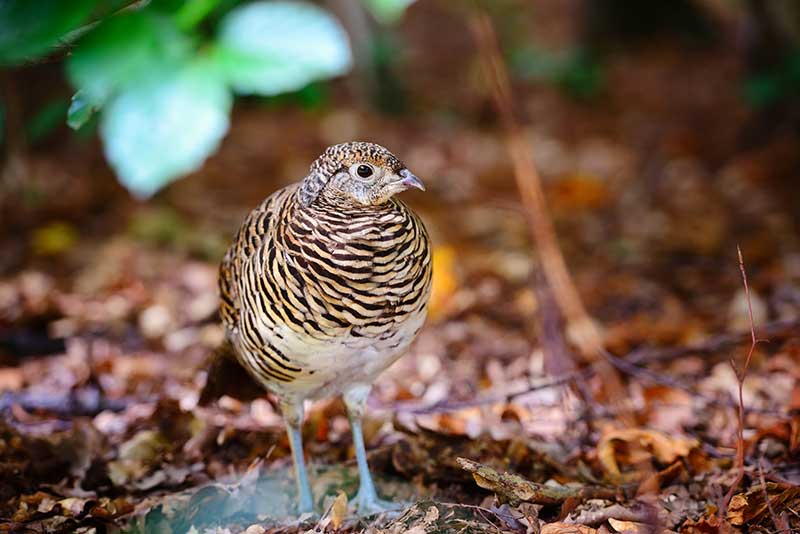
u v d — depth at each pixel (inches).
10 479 241.6
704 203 482.3
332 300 197.5
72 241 441.7
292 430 230.2
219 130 181.5
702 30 742.5
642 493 226.2
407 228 199.8
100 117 258.7
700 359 319.6
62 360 328.5
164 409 271.9
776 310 354.3
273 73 184.2
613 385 280.4
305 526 223.0
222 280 230.5
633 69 719.7
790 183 489.4
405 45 765.9
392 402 295.1
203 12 189.3
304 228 197.0
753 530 206.4
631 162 553.0
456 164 560.7
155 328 360.5
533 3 878.4
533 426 277.6
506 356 336.2
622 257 430.6
